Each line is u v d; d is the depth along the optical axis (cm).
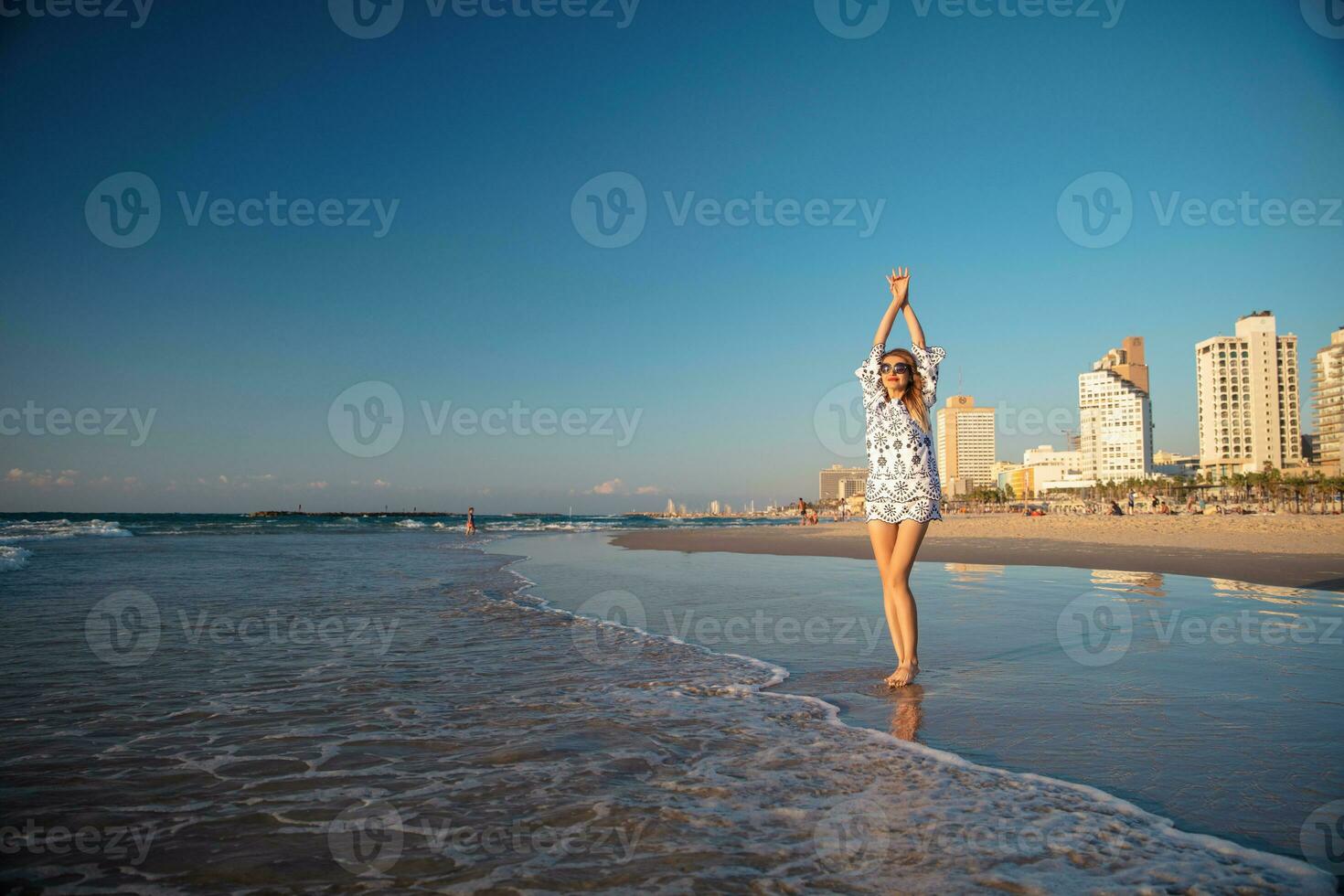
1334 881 219
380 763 333
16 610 827
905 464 488
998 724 382
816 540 2598
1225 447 15025
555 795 293
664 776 313
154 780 312
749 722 394
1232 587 980
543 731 383
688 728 385
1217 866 229
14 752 347
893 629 488
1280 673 493
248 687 482
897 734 368
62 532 3309
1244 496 10469
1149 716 394
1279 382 14975
